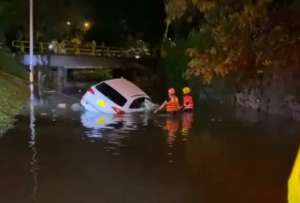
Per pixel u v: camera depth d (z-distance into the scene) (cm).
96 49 6350
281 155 1427
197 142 1622
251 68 1157
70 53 5847
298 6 1170
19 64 4600
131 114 2352
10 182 1119
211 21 1217
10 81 3172
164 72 4950
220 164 1313
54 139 1638
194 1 1185
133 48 6969
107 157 1378
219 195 1046
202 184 1120
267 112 2514
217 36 1159
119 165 1284
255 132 1845
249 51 1143
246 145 1579
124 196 1029
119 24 7588
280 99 2441
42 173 1196
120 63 6112
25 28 5634
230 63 1138
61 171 1213
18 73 4022
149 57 6312
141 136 1727
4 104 2355
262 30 1154
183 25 4481
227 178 1177
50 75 5131
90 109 2458
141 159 1354
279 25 1159
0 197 1015
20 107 2533
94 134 1752
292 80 2333
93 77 6191
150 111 2442
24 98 2959
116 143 1587
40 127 1903
